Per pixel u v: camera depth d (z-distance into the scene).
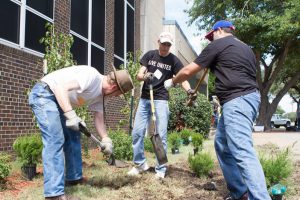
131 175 6.37
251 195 4.05
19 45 8.02
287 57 29.78
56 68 7.20
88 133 4.65
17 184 5.65
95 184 5.66
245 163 4.11
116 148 8.17
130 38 15.45
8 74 7.59
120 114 13.56
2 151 7.39
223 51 4.43
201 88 38.78
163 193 5.34
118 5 14.12
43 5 9.00
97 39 12.23
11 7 7.84
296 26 23.97
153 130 6.36
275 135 19.12
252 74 4.43
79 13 11.01
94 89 4.75
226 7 26.94
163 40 6.26
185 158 8.97
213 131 21.17
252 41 25.92
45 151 4.52
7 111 7.55
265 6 25.69
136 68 11.08
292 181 6.01
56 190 4.50
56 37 7.56
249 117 4.26
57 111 4.61
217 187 5.80
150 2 17.67
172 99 15.25
